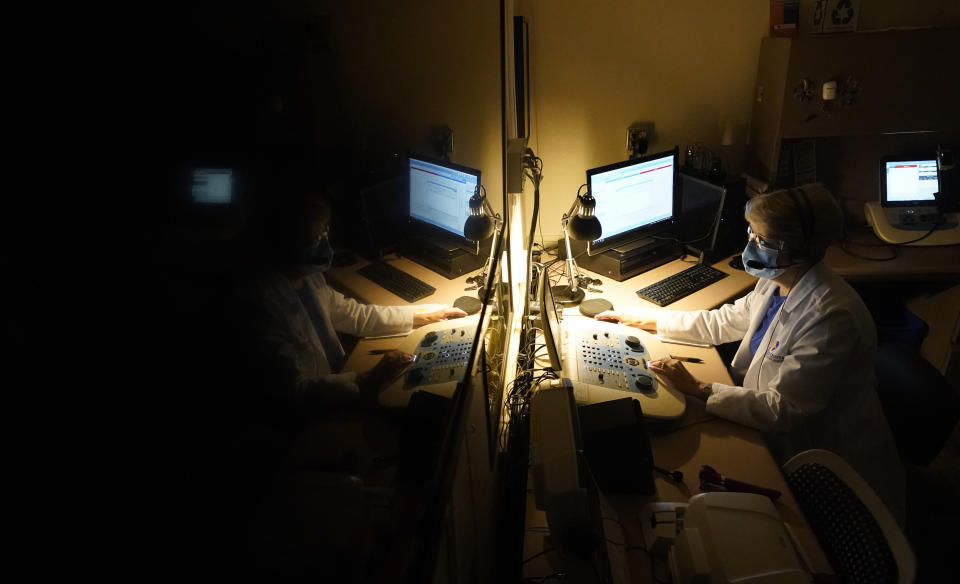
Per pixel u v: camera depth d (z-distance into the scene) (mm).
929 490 2326
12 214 513
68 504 522
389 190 1836
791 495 1402
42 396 521
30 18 541
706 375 1860
